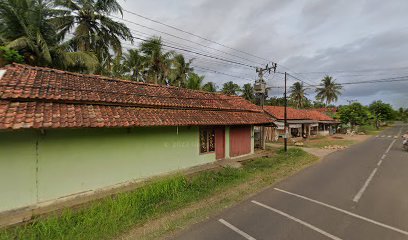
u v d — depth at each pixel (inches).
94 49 748.6
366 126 2199.8
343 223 226.7
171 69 1019.9
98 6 714.8
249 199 294.8
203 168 483.2
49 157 284.5
